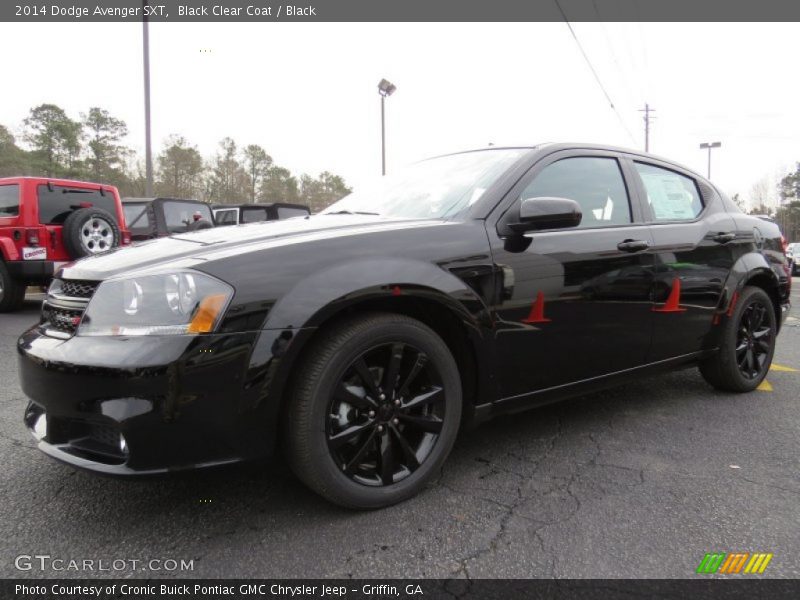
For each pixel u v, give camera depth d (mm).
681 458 2732
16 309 7504
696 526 2100
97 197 7906
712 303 3475
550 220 2375
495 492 2363
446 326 2418
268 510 2195
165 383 1776
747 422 3273
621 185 3150
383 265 2121
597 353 2836
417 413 2291
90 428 1925
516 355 2510
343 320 2086
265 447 1947
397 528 2074
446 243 2320
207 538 2000
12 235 7086
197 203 11117
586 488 2404
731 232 3654
